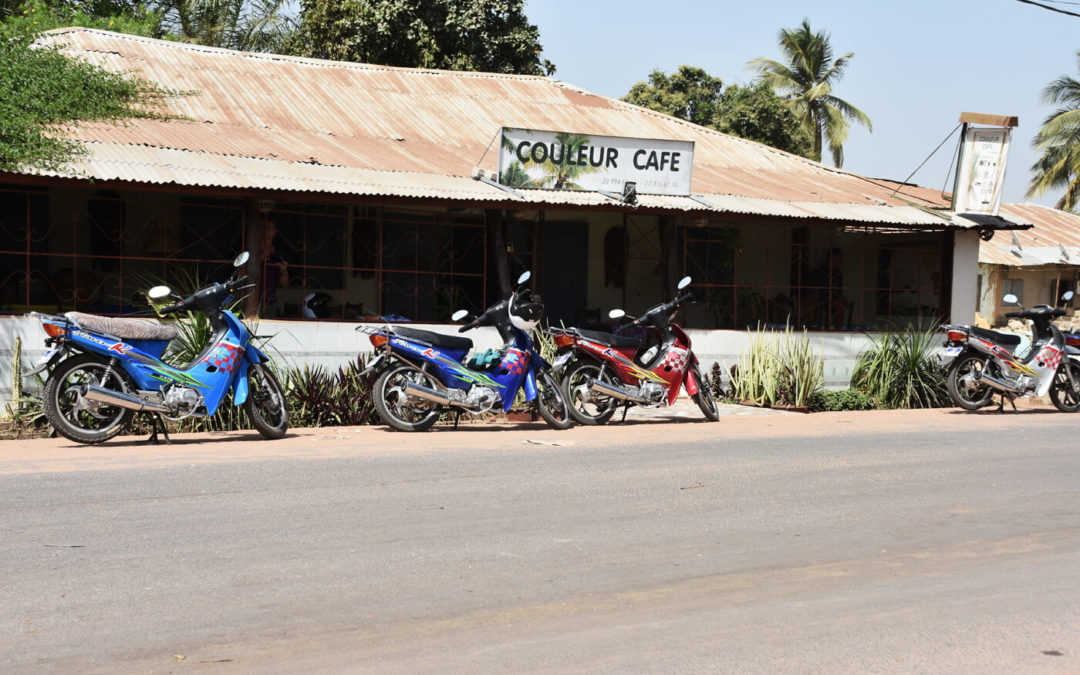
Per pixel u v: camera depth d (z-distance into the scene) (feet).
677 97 118.11
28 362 34.78
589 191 45.01
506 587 15.30
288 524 18.70
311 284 51.11
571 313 57.62
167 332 28.55
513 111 58.70
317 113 51.96
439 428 34.12
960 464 27.32
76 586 14.82
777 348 46.88
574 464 26.03
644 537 18.44
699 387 37.29
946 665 12.51
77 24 67.36
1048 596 15.43
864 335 50.06
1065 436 33.81
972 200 52.49
